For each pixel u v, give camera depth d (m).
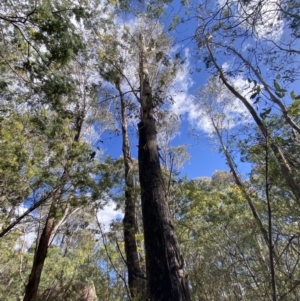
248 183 6.58
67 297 11.44
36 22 4.45
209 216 7.64
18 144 6.91
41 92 5.80
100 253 9.20
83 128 9.94
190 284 6.66
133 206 7.48
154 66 7.11
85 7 5.21
